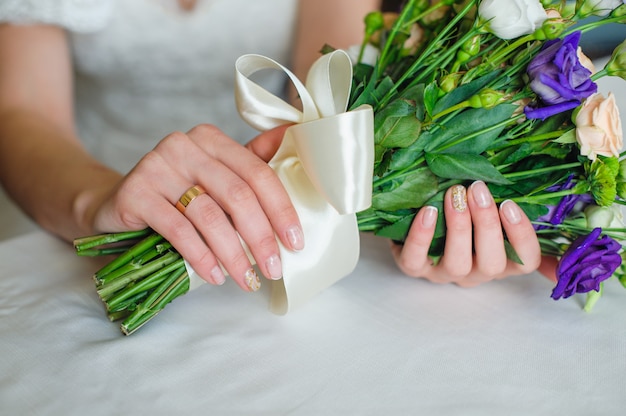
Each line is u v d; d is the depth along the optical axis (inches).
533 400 14.6
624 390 15.0
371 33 20.4
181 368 14.9
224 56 33.8
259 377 14.8
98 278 16.2
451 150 17.0
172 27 31.9
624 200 17.6
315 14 34.7
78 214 19.0
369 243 21.2
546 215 17.7
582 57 16.7
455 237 17.3
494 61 17.2
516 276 19.7
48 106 26.3
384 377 15.0
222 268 16.5
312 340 16.1
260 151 18.1
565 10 17.0
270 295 17.9
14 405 13.7
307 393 14.4
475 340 16.4
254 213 15.7
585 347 16.4
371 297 18.0
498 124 16.7
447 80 16.6
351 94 18.8
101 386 14.3
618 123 15.8
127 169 35.9
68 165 21.6
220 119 35.9
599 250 16.3
